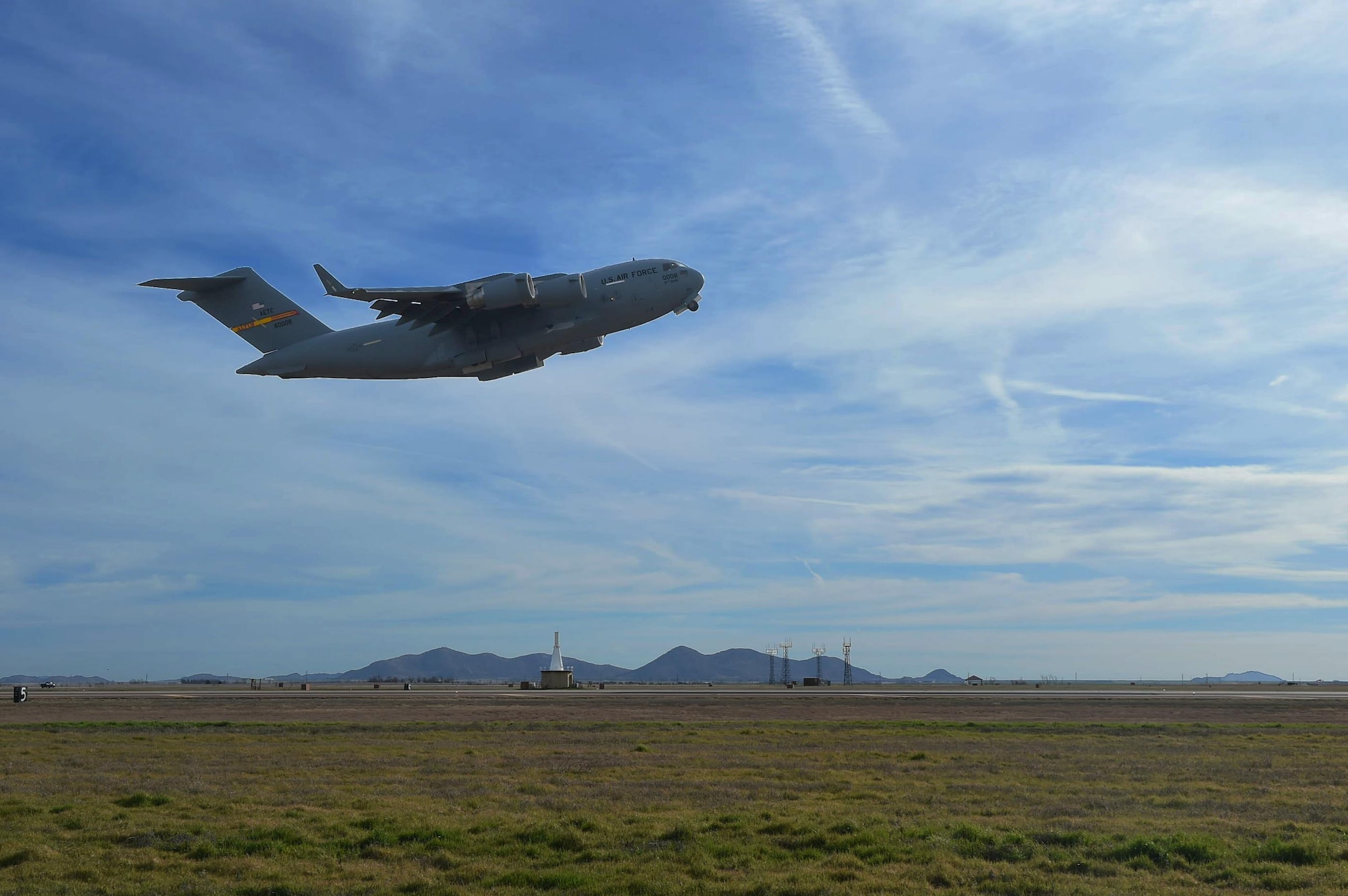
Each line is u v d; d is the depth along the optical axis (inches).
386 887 543.2
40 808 799.7
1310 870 572.7
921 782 968.9
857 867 587.2
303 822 734.5
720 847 633.6
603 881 551.5
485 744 1392.7
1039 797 866.8
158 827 717.3
